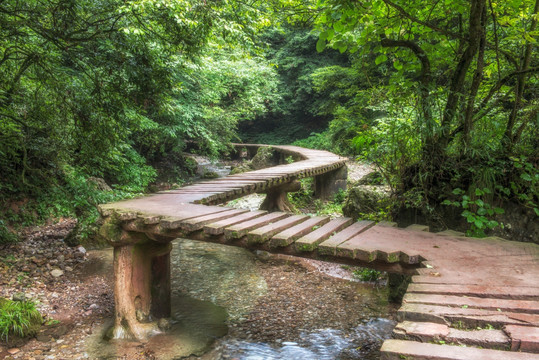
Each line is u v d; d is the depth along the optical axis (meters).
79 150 9.25
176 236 3.65
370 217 5.62
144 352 3.74
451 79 4.30
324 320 4.44
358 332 4.14
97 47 6.86
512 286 2.06
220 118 15.65
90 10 5.89
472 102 3.92
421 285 2.10
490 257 2.56
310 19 4.77
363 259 2.63
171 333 4.12
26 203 7.94
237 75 14.28
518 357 1.43
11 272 5.58
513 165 3.76
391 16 4.29
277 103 23.62
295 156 14.49
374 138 4.69
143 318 4.12
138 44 6.23
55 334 4.06
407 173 4.30
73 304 4.85
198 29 6.08
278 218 3.72
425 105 4.00
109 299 5.02
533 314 1.74
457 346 1.53
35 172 8.26
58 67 7.06
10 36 5.91
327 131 19.62
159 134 12.92
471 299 1.92
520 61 4.19
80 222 7.20
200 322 4.40
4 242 6.65
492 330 1.63
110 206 4.25
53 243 6.91
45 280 5.50
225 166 19.38
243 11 6.25
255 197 11.66
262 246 3.20
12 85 6.73
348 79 13.97
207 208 4.20
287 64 22.38
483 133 3.93
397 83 4.56
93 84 6.79
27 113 7.13
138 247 4.06
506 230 3.75
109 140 7.23
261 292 5.31
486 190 3.60
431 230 4.12
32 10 5.54
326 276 5.88
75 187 8.74
